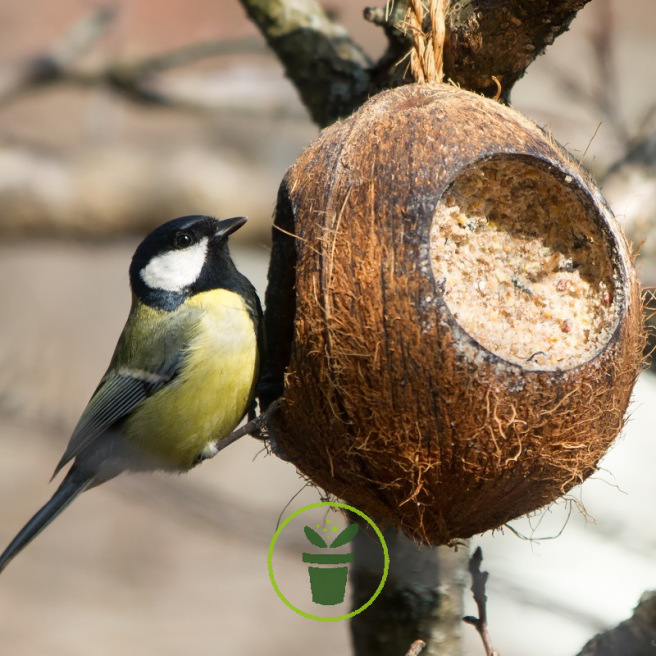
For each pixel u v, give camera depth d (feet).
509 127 24.49
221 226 32.68
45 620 58.44
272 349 29.40
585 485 46.01
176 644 55.98
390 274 22.89
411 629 30.12
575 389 22.89
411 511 24.31
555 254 25.16
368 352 22.97
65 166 53.98
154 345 31.83
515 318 24.64
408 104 24.93
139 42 61.72
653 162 35.19
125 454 33.60
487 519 24.73
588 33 42.01
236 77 54.29
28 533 33.47
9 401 40.22
